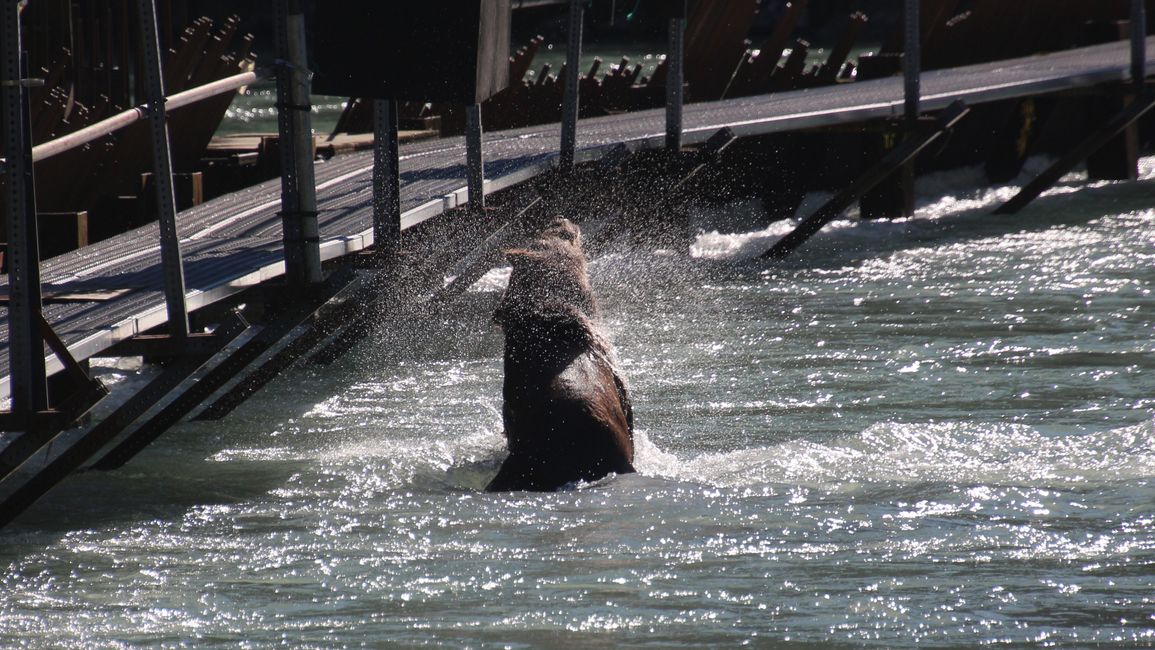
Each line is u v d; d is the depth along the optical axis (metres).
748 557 21.23
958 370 35.38
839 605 19.28
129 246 34.34
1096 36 89.88
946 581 20.11
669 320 42.91
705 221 60.41
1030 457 26.88
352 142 55.72
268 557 21.78
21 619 19.14
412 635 18.39
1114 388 32.81
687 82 69.81
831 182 64.88
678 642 18.02
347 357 38.97
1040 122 73.44
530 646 17.91
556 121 65.12
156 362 28.72
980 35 84.12
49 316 25.83
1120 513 23.16
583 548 21.83
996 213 63.34
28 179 20.83
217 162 50.94
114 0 51.41
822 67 75.94
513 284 27.97
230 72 51.53
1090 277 47.97
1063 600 19.38
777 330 41.19
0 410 21.62
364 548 22.12
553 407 25.92
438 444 29.61
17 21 20.47
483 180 37.72
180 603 19.73
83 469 27.58
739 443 28.94
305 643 18.19
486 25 28.66
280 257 30.83
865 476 25.83
